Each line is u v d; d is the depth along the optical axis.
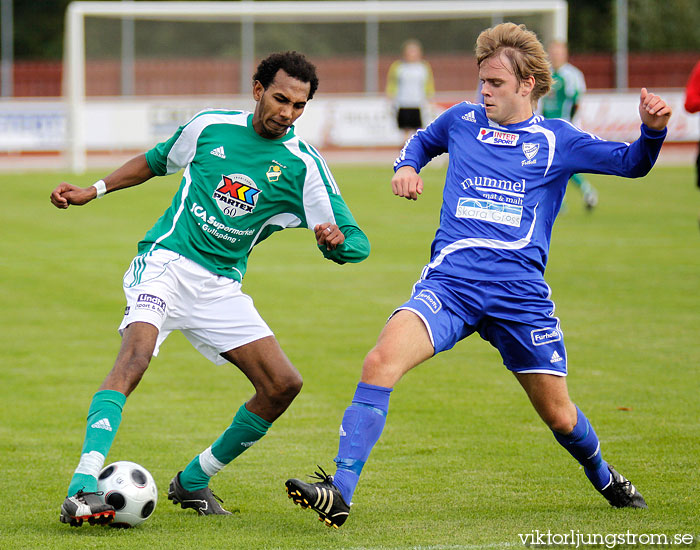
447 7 92.38
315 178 17.08
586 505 16.98
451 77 102.62
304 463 20.03
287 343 31.58
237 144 16.86
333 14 99.81
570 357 29.17
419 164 17.05
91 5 84.88
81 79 84.88
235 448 16.94
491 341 16.33
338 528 15.60
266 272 45.06
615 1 132.00
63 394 25.81
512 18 98.31
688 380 26.47
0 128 92.19
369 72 103.25
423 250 50.84
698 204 68.19
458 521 15.97
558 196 16.31
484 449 20.75
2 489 18.11
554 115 63.31
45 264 46.31
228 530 15.64
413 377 27.56
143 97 100.75
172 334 34.16
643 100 14.90
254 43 103.25
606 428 22.05
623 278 42.25
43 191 72.44
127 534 15.36
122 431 22.39
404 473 19.09
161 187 76.69
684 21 132.50
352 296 39.59
